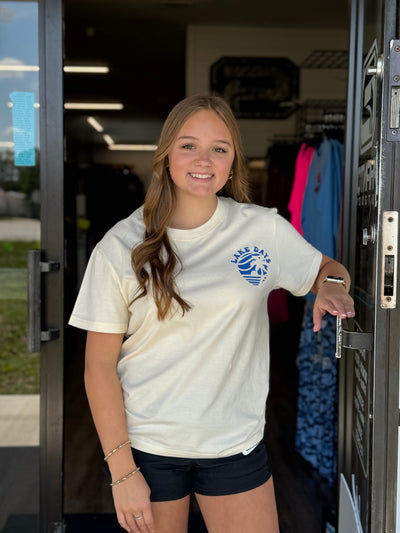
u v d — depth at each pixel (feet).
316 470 10.52
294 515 8.95
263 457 4.91
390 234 4.77
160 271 4.44
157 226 4.65
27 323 6.38
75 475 10.35
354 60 6.40
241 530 4.74
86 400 14.57
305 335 10.66
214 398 4.60
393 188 4.76
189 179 4.61
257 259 4.71
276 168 16.63
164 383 4.59
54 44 6.43
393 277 4.79
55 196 6.51
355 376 6.14
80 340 17.33
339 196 10.48
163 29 17.84
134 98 27.20
